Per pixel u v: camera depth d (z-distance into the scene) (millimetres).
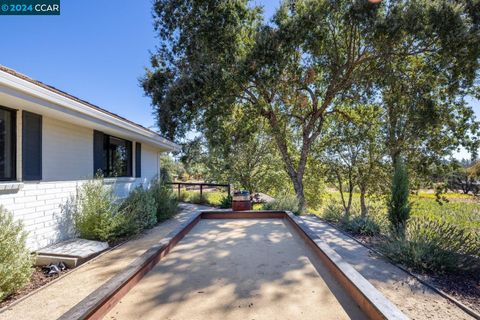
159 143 8641
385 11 9391
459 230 4441
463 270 3535
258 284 3129
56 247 4406
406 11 8727
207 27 10422
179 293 2900
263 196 13969
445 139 10578
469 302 2750
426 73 10148
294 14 10367
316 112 12195
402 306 2668
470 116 10383
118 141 7688
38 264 4012
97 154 6453
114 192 6383
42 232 4398
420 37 8742
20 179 4219
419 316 2469
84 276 3586
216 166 14523
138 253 4578
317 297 2807
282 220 7238
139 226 6031
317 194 15445
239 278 3303
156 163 10750
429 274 3525
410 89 10172
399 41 9492
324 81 12414
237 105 12508
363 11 9109
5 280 2883
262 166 15562
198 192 13391
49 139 4980
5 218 3285
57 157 5188
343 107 13188
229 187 10891
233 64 10273
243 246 4684
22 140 4262
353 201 15797
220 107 10547
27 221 4137
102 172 6414
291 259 3992
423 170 10836
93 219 4980
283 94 11922
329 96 11789
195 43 11336
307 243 4785
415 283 3254
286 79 11445
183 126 11484
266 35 9602
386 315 2096
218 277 3334
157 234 5922
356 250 4648
